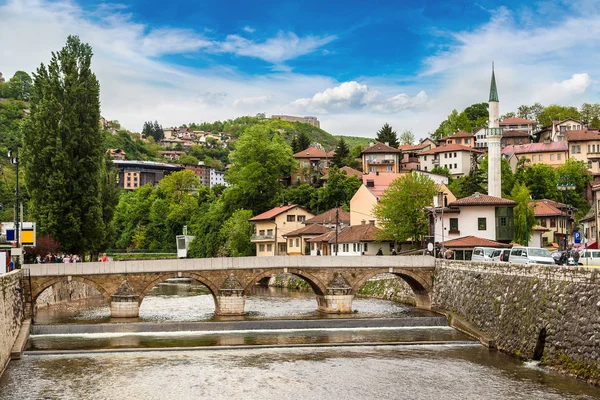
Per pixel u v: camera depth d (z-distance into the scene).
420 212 107.50
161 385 49.22
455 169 195.12
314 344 63.78
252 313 83.81
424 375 51.91
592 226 104.56
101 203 104.56
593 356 46.53
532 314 56.75
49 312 85.06
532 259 70.31
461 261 78.25
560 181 157.38
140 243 188.00
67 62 94.94
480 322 68.56
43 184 91.88
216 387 48.66
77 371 53.41
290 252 140.88
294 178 198.25
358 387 48.53
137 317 78.75
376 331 71.31
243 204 164.50
